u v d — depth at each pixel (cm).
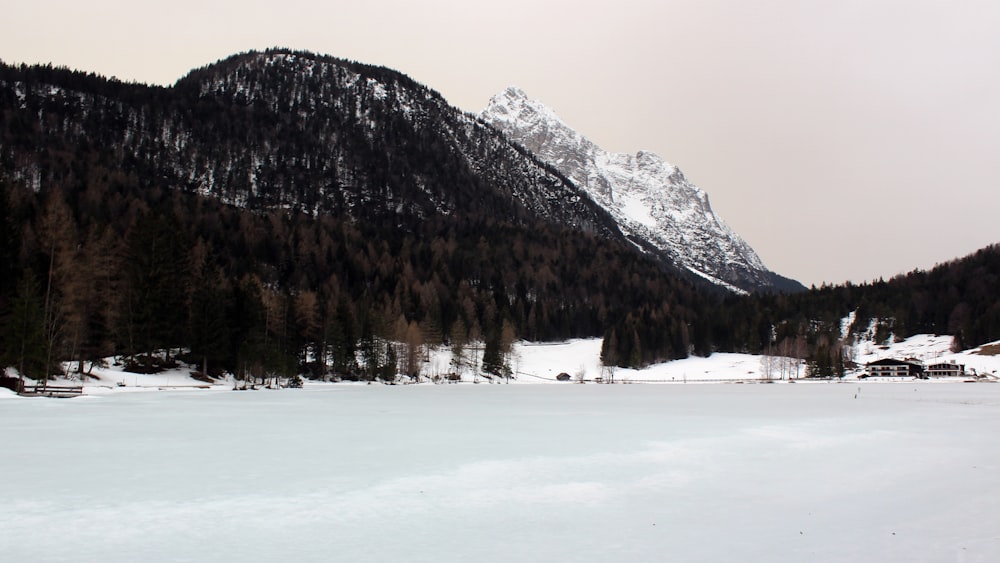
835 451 3922
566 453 3725
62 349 7912
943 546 2020
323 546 1953
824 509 2473
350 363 13362
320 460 3384
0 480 2744
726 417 6203
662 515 2366
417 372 14412
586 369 19112
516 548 1961
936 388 13700
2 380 6981
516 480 2944
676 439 4409
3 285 7600
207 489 2653
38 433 4116
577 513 2384
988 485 2933
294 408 6581
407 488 2747
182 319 9769
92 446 3656
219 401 7231
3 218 7781
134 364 9475
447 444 4050
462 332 15875
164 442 3881
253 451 3634
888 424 5547
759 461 3531
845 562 1866
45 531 2042
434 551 1922
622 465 3350
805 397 10281
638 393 11638
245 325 10575
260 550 1903
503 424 5338
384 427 4975
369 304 15875
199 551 1881
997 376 18000
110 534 2025
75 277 7981
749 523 2266
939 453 3872
